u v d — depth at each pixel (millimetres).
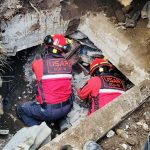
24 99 3498
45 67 3172
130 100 2834
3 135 3170
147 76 3086
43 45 3578
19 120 3352
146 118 2826
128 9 3373
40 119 3312
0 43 3270
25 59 3707
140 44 3254
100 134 2633
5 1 3203
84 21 3506
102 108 2758
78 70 3678
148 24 3369
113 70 3436
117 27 3373
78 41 3625
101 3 3506
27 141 2705
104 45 3414
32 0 3295
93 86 3152
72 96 3402
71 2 3471
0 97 3213
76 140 2564
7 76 3568
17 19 3232
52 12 3348
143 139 2717
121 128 2758
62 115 3275
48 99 3184
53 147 2512
